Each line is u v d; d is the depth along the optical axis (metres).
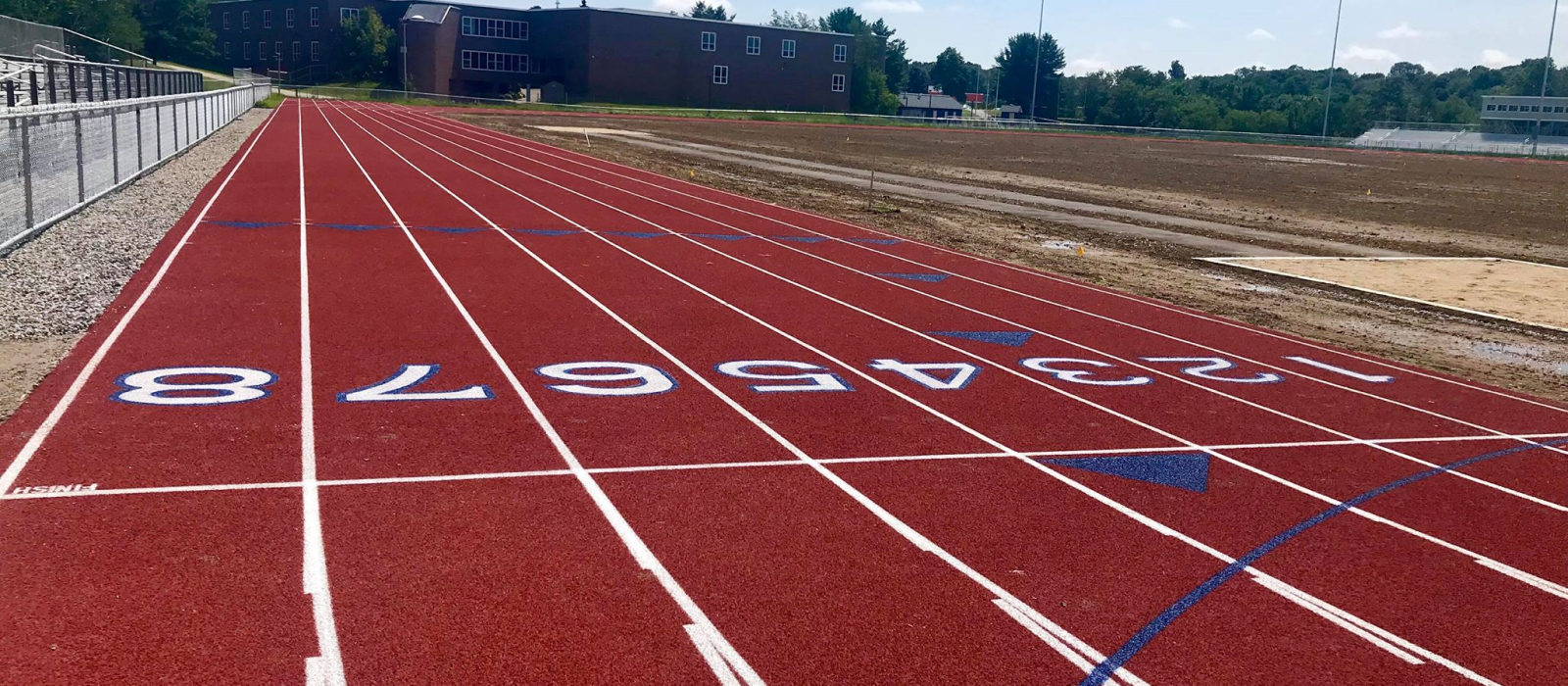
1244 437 9.93
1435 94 168.88
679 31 93.56
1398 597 6.61
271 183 24.27
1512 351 15.11
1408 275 21.22
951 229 24.95
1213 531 7.51
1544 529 7.98
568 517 6.98
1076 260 21.55
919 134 73.06
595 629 5.56
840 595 6.14
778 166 40.97
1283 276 20.75
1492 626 6.28
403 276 14.90
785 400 10.11
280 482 7.26
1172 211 32.47
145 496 6.88
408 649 5.25
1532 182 50.22
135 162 23.14
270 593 5.72
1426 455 9.77
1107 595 6.38
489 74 94.00
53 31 37.03
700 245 19.56
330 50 95.75
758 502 7.50
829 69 102.25
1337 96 150.88
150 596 5.61
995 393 10.91
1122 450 9.28
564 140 45.44
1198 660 5.66
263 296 13.12
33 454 7.47
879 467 8.39
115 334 10.91
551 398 9.64
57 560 5.94
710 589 6.11
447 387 9.78
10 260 13.70
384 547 6.36
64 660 4.97
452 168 30.47
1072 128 91.19
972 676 5.34
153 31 99.88
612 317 13.27
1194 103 140.62
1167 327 15.10
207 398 8.99
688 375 10.79
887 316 14.54
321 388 9.49
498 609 5.71
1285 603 6.43
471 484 7.45
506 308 13.36
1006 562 6.76
